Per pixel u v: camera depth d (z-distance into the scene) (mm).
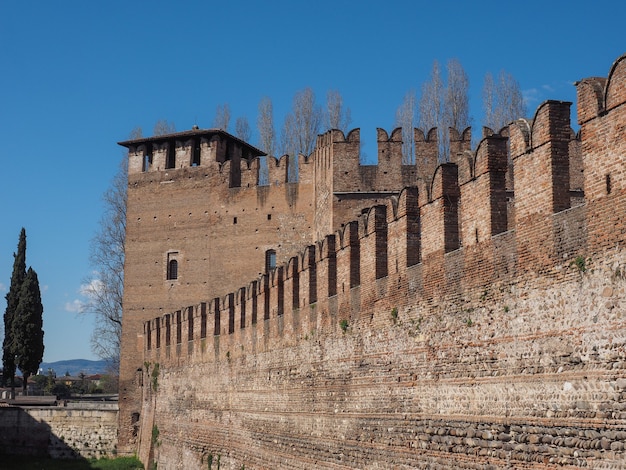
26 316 102375
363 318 39500
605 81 24297
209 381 62625
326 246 44188
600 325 23750
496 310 28750
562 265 25422
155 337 75688
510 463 27469
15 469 77875
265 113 105250
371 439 37906
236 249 83500
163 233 87625
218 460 59531
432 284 33219
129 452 82500
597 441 23641
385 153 70812
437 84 88938
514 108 87500
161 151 89250
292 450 47250
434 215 33312
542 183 26438
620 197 23156
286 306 49625
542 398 26047
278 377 50125
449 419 31469
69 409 84625
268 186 82875
